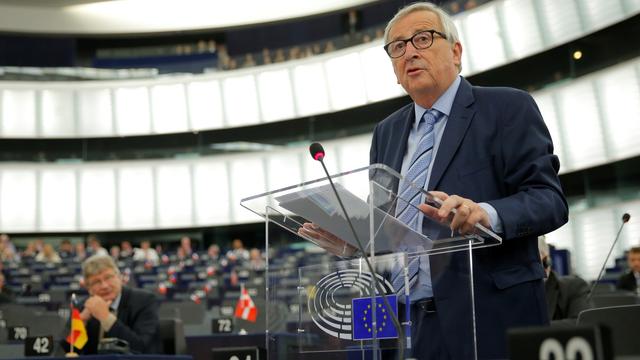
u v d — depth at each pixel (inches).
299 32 782.5
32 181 713.0
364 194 68.4
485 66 541.6
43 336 197.0
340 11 678.5
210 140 713.6
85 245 713.6
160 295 414.3
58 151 722.2
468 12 551.5
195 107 704.4
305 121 679.7
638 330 79.2
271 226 80.0
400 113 96.3
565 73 506.6
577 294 185.9
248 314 293.6
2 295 381.7
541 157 84.3
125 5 718.5
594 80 476.4
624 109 456.8
